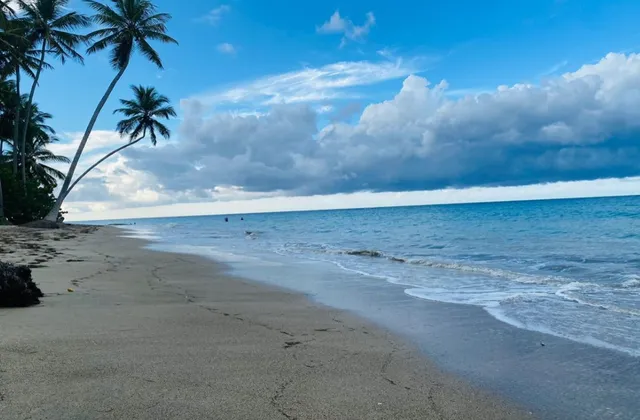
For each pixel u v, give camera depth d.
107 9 33.03
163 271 11.80
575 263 12.93
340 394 3.41
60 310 6.10
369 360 4.29
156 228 54.28
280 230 43.69
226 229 49.19
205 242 25.91
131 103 39.06
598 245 17.75
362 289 8.94
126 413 2.91
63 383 3.37
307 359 4.25
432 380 3.79
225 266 13.21
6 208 35.25
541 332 5.44
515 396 3.47
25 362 3.78
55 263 12.59
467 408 3.24
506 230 28.78
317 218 84.62
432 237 25.89
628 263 12.46
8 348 4.14
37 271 10.62
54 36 33.72
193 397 3.22
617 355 4.51
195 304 7.07
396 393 3.48
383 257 15.93
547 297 7.82
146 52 34.28
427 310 6.80
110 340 4.64
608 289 8.55
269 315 6.32
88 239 25.66
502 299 7.69
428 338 5.15
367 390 3.51
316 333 5.30
